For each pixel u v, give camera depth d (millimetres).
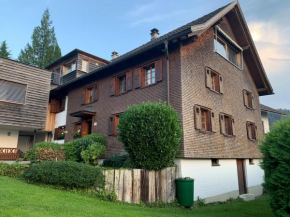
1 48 33469
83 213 4832
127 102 12180
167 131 8180
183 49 10406
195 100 10430
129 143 8266
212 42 12781
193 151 9594
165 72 10586
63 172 7086
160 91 10602
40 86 15273
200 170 10117
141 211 6227
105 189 7184
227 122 13086
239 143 13516
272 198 5473
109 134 12711
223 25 14305
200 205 9219
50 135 19016
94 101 14516
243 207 8977
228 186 11883
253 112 16359
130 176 7652
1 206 4516
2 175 8039
